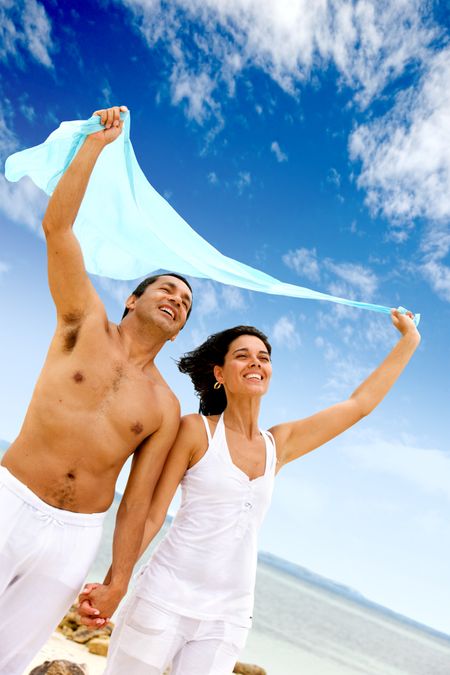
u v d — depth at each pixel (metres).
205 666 3.31
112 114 3.34
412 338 4.45
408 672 24.17
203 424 3.71
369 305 4.55
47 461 3.14
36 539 3.05
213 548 3.45
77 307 3.30
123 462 3.35
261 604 30.12
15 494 3.06
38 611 3.11
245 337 3.98
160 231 4.02
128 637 3.35
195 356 4.24
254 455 3.72
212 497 3.53
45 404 3.20
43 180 3.63
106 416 3.26
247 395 3.82
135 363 3.47
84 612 3.21
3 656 3.11
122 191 3.93
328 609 49.59
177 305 3.58
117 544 3.38
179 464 3.62
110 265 4.18
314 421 4.04
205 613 3.35
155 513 3.55
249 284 4.36
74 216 3.25
